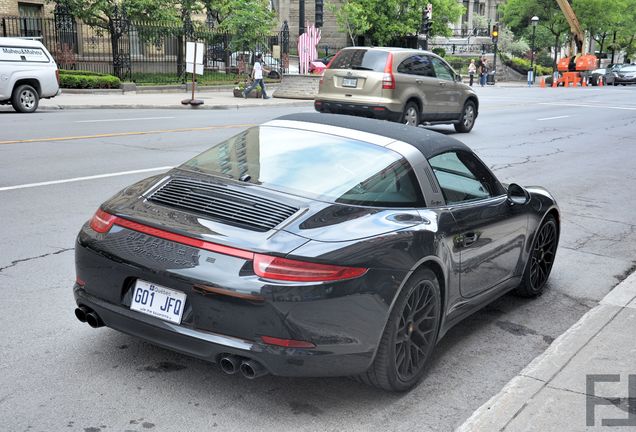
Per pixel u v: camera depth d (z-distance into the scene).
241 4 32.78
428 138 4.66
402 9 49.03
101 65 31.88
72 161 10.69
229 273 3.39
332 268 3.43
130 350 4.35
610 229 8.49
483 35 71.12
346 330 3.50
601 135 17.97
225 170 4.22
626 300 5.59
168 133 14.63
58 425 3.45
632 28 77.19
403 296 3.78
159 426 3.49
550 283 6.37
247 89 26.92
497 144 15.52
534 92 39.72
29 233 6.76
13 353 4.23
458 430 3.48
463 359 4.63
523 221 5.28
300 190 3.93
